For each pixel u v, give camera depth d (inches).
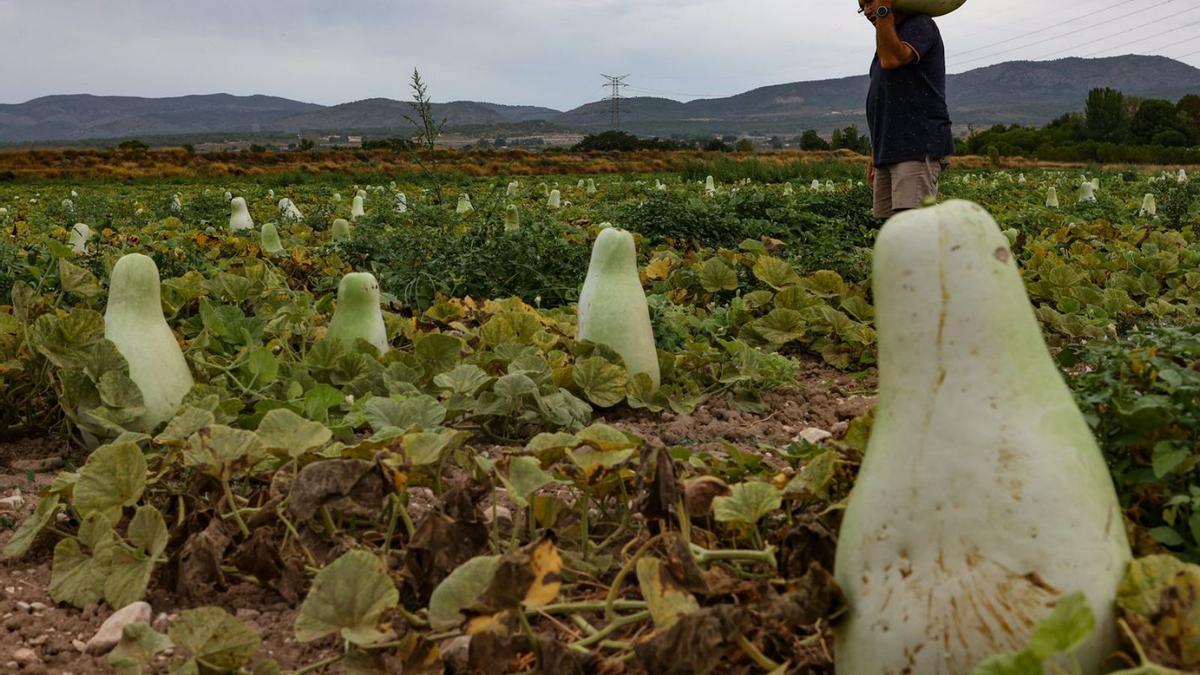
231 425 157.8
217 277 260.5
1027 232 525.0
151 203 839.7
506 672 86.7
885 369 73.1
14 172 1941.4
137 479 114.0
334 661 90.5
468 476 108.9
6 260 265.1
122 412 149.7
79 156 2277.3
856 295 290.7
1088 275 342.0
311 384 184.7
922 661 67.7
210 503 119.2
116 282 161.0
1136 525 86.4
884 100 294.8
